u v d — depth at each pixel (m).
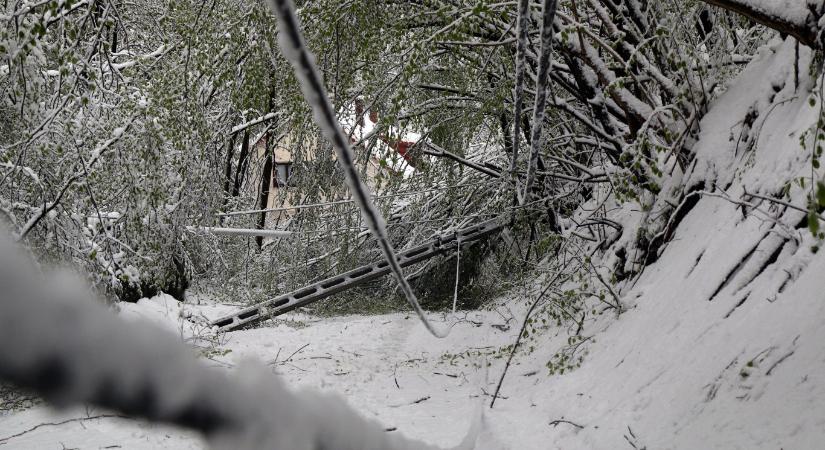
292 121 12.80
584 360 9.90
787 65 9.27
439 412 9.81
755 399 5.55
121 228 11.14
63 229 9.45
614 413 7.44
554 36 11.07
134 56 10.79
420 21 12.44
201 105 12.15
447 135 18.25
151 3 14.34
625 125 13.79
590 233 15.02
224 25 11.20
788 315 6.09
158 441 7.04
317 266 21.27
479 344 15.85
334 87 12.08
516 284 18.22
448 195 21.41
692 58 10.83
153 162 10.09
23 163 9.05
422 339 17.00
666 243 10.72
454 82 14.44
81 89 9.34
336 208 18.78
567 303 11.15
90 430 7.52
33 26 7.90
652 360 7.88
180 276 18.62
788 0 6.89
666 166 11.31
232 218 22.47
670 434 6.14
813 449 4.51
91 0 9.19
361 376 12.49
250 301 19.03
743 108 10.20
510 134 17.11
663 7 10.66
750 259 7.39
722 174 10.11
